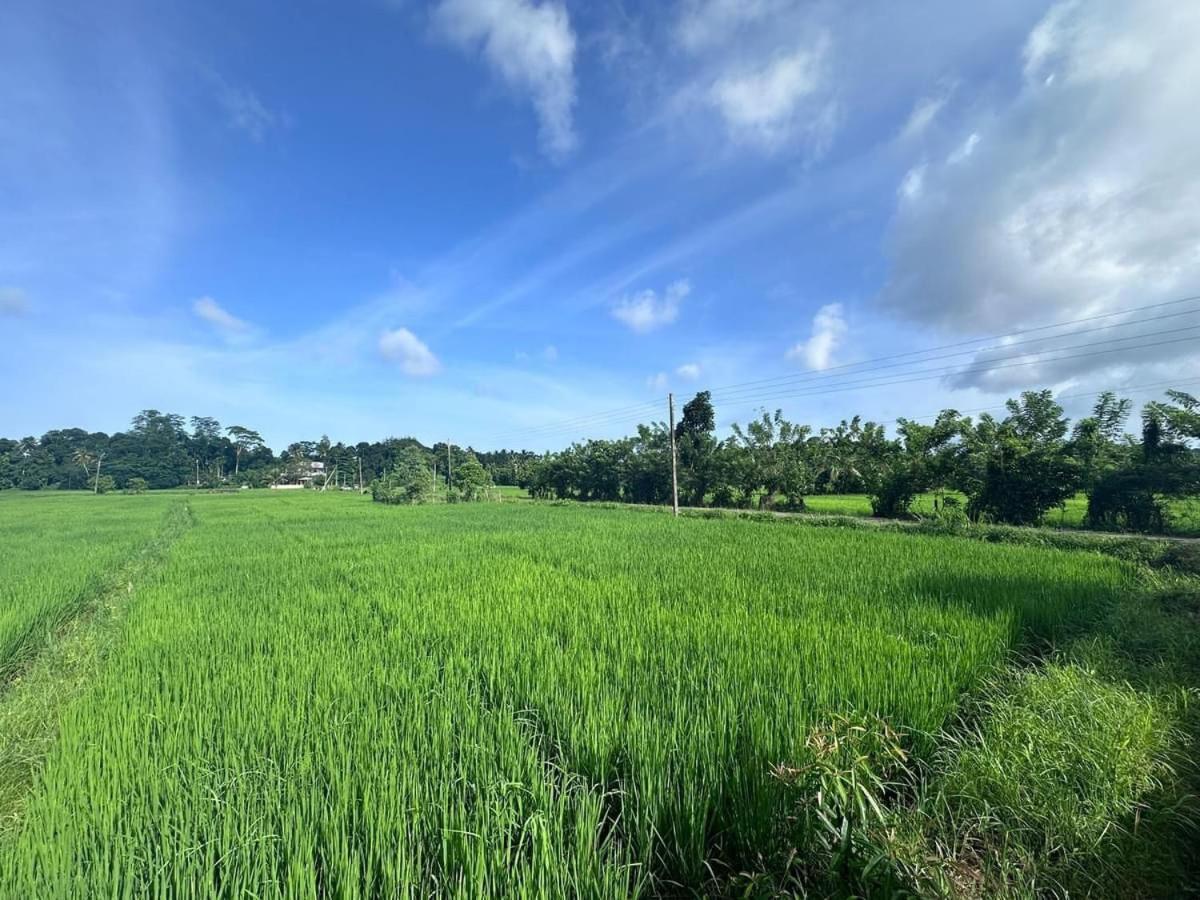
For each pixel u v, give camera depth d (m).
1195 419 20.03
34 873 2.90
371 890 2.82
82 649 7.69
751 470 36.75
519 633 6.86
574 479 55.22
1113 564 12.12
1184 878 3.17
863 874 2.81
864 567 11.51
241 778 3.50
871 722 4.04
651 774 3.52
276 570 12.72
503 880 2.78
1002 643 6.27
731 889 3.16
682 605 8.23
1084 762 3.80
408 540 18.69
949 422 26.64
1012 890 2.96
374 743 4.00
